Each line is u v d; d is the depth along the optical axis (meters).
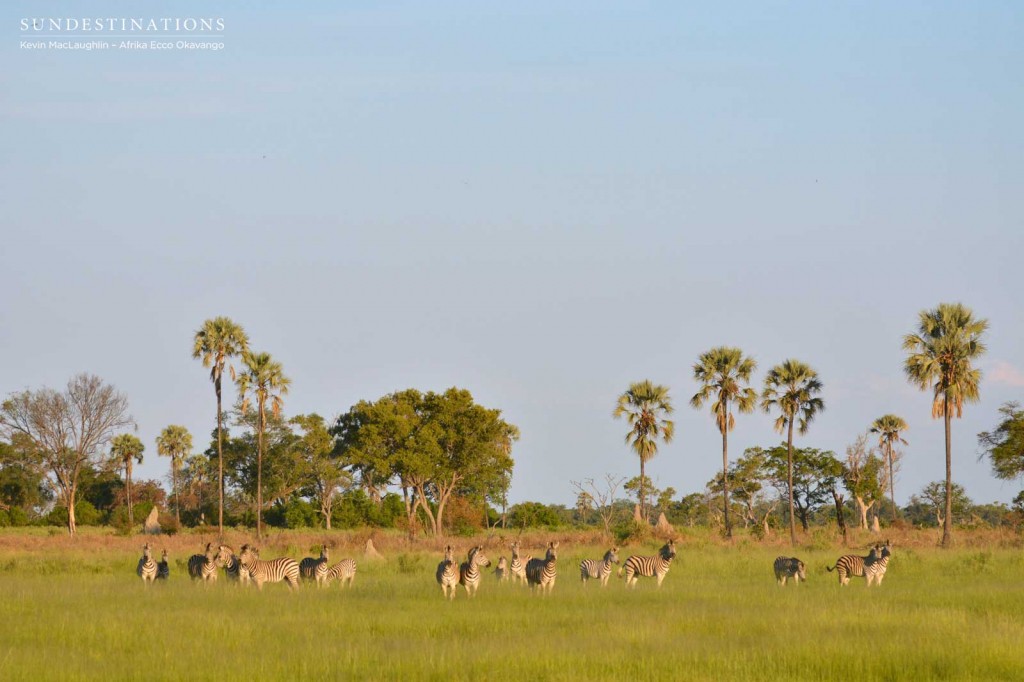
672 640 30.12
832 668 26.70
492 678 25.41
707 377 104.31
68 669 25.91
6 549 77.88
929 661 27.08
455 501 120.56
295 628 32.56
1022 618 35.75
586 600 40.16
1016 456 97.56
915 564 58.69
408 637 31.30
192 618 33.84
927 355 84.94
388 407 115.50
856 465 107.94
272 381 107.94
